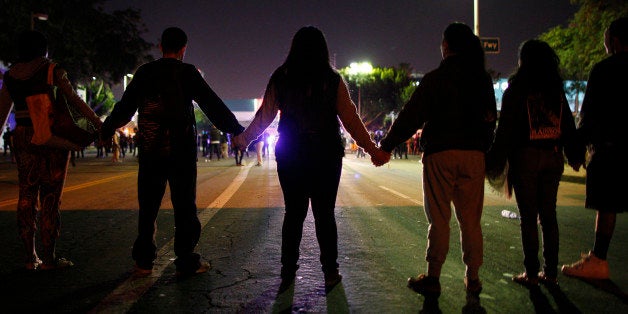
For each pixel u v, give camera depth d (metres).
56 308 3.48
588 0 19.86
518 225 6.79
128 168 21.39
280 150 3.89
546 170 3.96
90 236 5.99
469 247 3.75
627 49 4.03
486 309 3.49
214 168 20.91
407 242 5.66
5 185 13.34
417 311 3.45
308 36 3.83
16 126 4.27
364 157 36.97
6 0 25.78
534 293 3.84
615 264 4.72
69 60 29.80
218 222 7.00
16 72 4.18
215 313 3.40
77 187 12.30
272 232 6.26
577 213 8.02
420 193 10.86
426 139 3.77
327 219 3.97
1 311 3.41
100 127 4.23
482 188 3.73
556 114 3.93
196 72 4.12
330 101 3.82
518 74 3.98
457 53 3.73
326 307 3.52
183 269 4.23
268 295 3.78
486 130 3.72
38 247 5.36
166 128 4.02
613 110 3.99
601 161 4.08
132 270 4.45
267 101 3.94
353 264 4.68
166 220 7.11
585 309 3.50
